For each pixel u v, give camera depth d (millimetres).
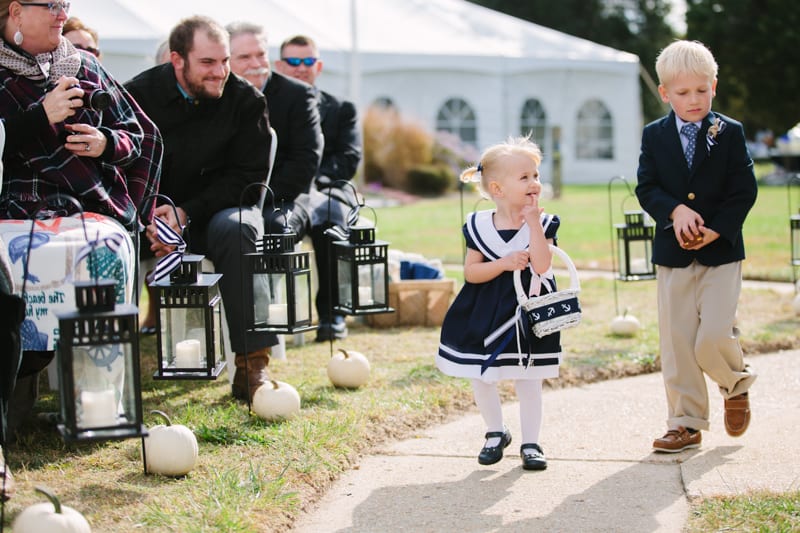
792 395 4988
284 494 3387
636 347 5930
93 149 3797
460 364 3879
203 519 3098
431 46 17953
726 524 3180
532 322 3824
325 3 16328
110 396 2980
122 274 3633
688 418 4098
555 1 35156
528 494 3607
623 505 3463
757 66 28797
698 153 4035
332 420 4230
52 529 2775
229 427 4113
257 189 5074
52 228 3613
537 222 3877
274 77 5887
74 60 3936
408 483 3738
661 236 4121
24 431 4051
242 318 4402
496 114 21688
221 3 13391
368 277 4895
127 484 3428
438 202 19531
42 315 3537
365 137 20516
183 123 4930
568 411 4785
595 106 23359
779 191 19391
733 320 3988
